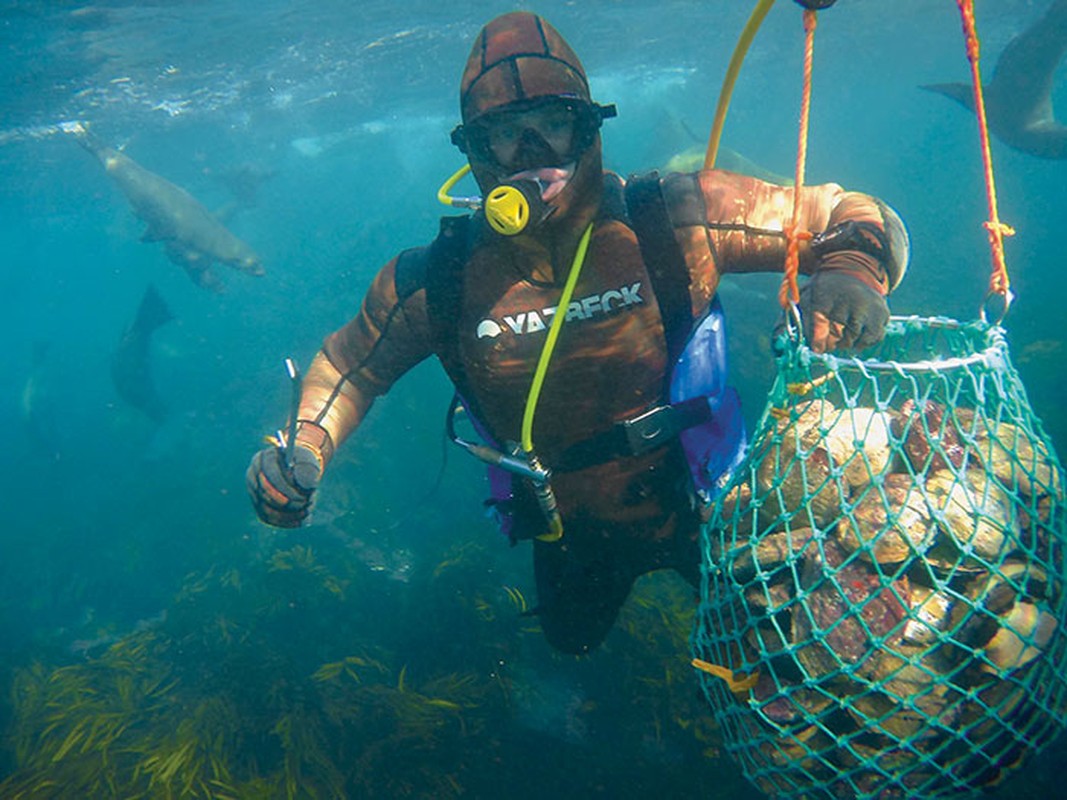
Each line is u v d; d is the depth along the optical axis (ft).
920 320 7.71
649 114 166.61
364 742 18.37
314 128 104.63
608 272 7.81
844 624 7.04
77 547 42.73
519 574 26.12
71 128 75.00
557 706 20.45
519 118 7.10
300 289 95.86
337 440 8.80
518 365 8.18
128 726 20.24
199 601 26.91
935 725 6.22
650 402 8.45
